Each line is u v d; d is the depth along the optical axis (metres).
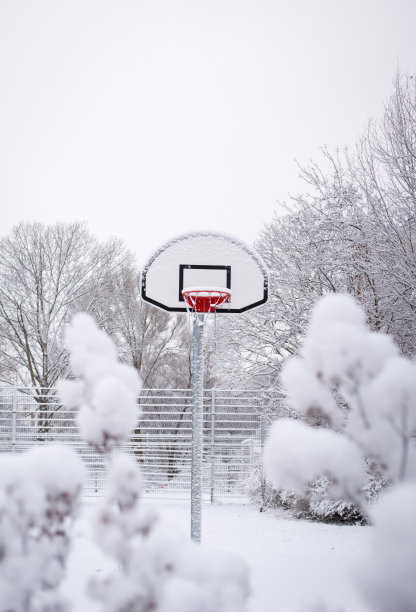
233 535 9.39
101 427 2.00
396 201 11.49
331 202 12.48
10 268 19.97
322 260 12.32
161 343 21.77
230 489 13.36
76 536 2.19
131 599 1.64
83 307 20.70
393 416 1.65
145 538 1.87
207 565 1.64
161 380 22.28
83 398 2.17
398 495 1.24
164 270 7.48
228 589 1.58
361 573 1.25
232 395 17.94
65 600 1.95
